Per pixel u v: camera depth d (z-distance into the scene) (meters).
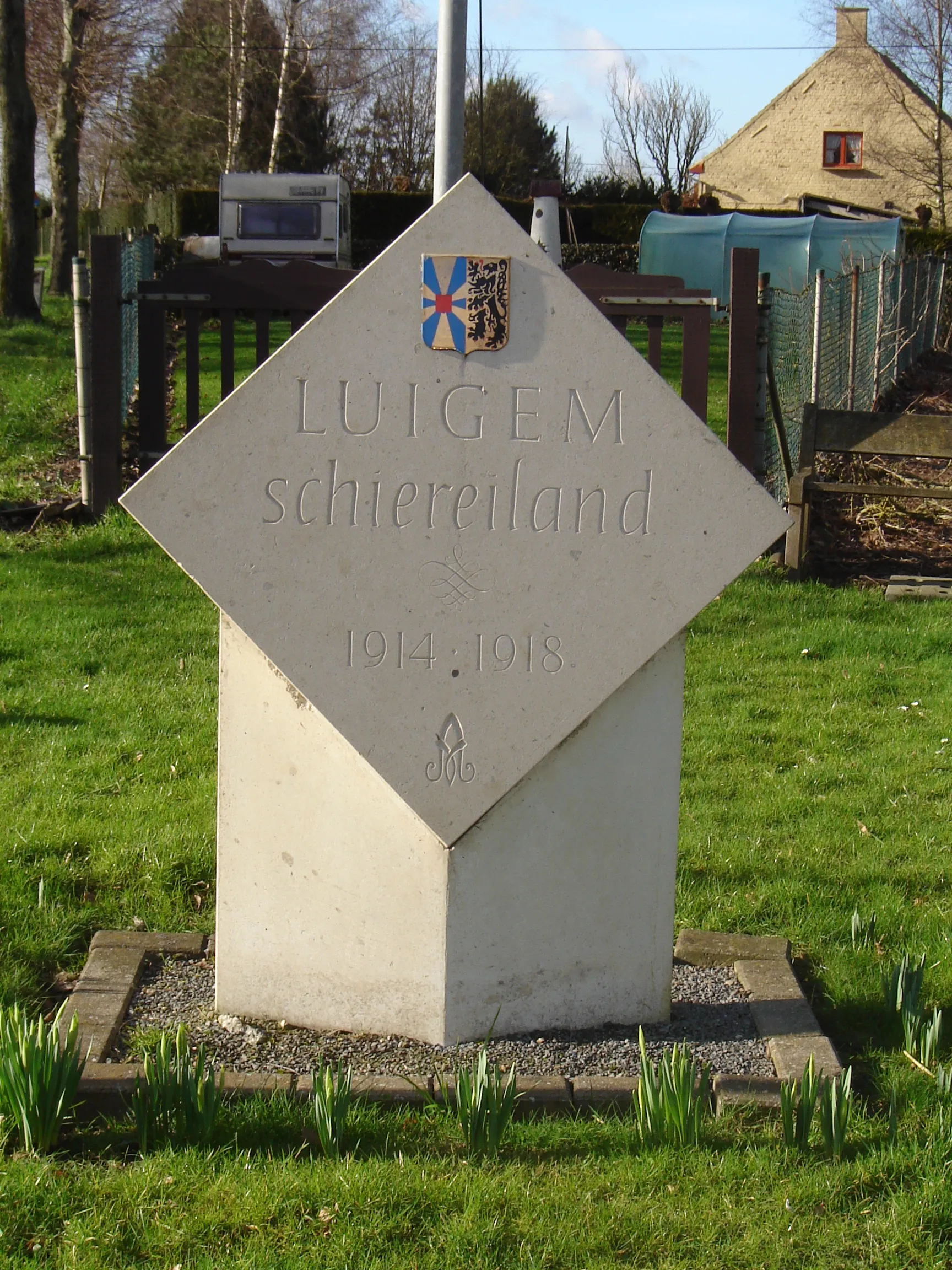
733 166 49.00
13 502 10.25
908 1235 2.77
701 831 5.12
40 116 32.88
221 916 3.64
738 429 9.87
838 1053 3.57
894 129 47.00
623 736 3.52
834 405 14.23
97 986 3.76
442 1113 3.16
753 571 9.37
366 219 38.53
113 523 9.73
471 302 3.28
